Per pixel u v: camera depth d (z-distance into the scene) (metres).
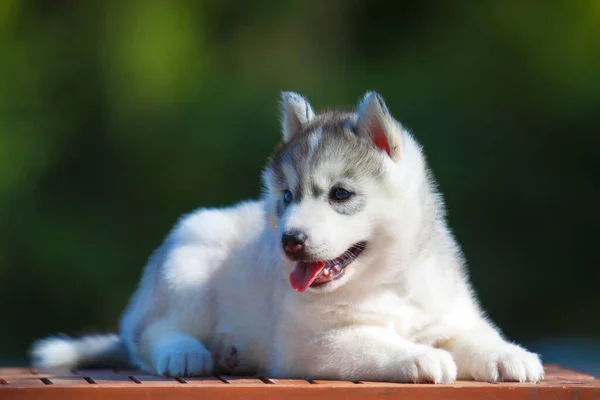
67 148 15.62
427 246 6.18
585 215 15.79
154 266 7.30
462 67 15.91
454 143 15.32
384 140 6.11
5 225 15.08
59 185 15.55
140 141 15.64
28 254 15.12
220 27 16.58
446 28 16.58
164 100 15.63
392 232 5.98
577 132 15.70
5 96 15.51
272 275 6.46
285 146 6.46
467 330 6.22
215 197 15.53
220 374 6.69
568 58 15.92
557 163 15.72
